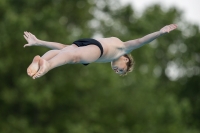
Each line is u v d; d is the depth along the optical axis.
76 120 82.00
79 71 85.56
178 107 98.06
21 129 79.25
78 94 85.25
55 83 83.00
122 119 85.00
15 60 82.25
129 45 31.66
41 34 80.88
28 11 88.81
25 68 82.56
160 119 93.12
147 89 94.50
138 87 93.31
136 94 91.06
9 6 86.56
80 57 29.09
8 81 82.94
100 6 123.25
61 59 28.19
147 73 102.19
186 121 109.25
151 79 98.12
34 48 82.62
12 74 82.50
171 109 94.19
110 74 86.56
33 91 79.06
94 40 30.25
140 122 87.62
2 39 82.12
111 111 85.88
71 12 101.75
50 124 82.12
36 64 27.05
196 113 122.62
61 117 82.56
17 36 81.75
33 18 86.50
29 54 82.69
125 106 86.94
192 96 128.00
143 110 89.00
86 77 84.75
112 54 31.31
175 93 126.62
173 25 30.81
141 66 102.50
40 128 81.00
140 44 31.42
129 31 115.56
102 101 85.44
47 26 85.00
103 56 30.86
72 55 28.80
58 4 97.69
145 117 88.62
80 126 77.75
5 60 81.38
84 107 83.75
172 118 93.62
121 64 32.56
